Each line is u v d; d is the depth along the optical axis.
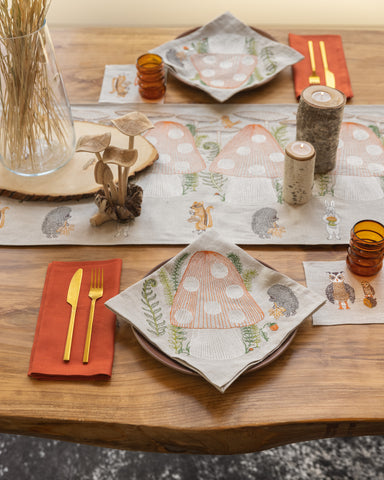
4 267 1.12
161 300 1.02
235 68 1.52
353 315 1.01
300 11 2.18
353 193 1.23
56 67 1.18
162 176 1.28
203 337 0.97
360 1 2.13
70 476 1.72
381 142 1.33
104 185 1.13
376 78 1.49
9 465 1.75
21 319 1.03
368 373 0.94
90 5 2.19
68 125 1.27
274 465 1.74
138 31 1.67
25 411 0.91
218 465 1.74
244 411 0.90
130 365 0.96
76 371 0.94
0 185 1.25
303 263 1.10
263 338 0.97
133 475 1.72
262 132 1.37
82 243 1.15
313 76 1.49
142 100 1.46
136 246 1.15
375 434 0.92
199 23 2.23
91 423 0.90
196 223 1.18
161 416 0.89
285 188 1.20
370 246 1.01
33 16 1.07
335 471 1.72
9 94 1.14
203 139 1.36
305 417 0.89
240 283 1.05
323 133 1.20
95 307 1.04
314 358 0.96
